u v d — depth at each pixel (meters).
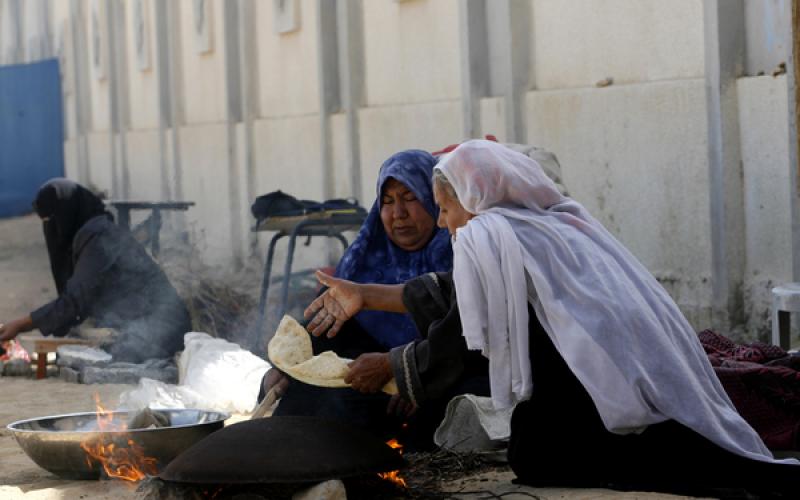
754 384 7.75
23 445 8.17
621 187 15.02
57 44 39.56
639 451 6.98
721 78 13.31
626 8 14.99
